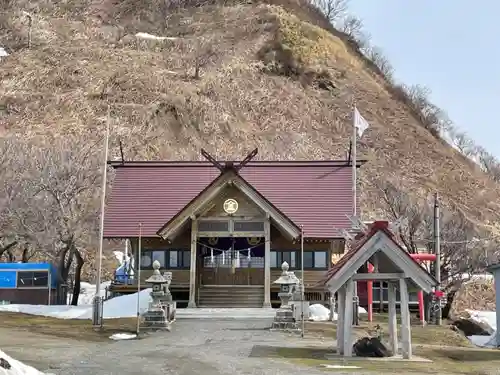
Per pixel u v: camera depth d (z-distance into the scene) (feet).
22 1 450.30
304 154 311.27
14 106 311.68
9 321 85.15
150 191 128.88
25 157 164.35
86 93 322.14
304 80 393.50
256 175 130.00
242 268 117.70
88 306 107.76
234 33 431.02
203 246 119.96
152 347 61.26
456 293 148.36
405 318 55.26
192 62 385.09
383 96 404.36
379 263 57.00
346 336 55.31
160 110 312.71
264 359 52.85
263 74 386.11
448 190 329.11
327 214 121.49
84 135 276.00
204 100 335.67
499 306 102.68
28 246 149.59
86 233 133.49
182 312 99.04
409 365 51.37
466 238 144.05
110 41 411.95
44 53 364.58
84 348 58.95
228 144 309.01
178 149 293.84
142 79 336.70
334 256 126.62
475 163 403.54
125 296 103.45
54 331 74.23
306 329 79.82
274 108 350.64
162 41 414.00
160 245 121.29
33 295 120.26
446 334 86.99
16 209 136.67
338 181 127.85
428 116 428.56
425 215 141.49
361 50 488.44
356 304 89.56
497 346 94.79
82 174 141.90
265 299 108.99
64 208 136.15
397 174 322.96
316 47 418.72
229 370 46.03
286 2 493.36
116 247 188.96
